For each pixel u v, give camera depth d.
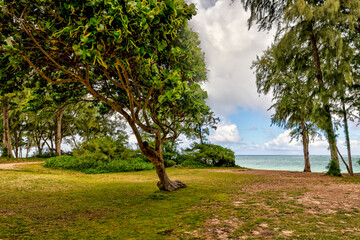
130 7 3.54
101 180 11.87
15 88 6.66
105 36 3.73
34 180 10.15
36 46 5.34
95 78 8.16
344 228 3.64
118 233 3.71
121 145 23.77
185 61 7.23
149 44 4.81
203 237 3.41
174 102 8.30
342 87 13.19
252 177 13.14
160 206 5.73
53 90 8.03
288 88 18.28
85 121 35.53
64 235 3.63
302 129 19.28
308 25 14.16
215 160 25.83
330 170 14.30
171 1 4.18
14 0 4.55
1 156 28.03
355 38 13.64
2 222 4.25
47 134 42.53
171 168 23.16
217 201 6.21
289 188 8.48
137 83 7.39
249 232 3.57
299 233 3.43
